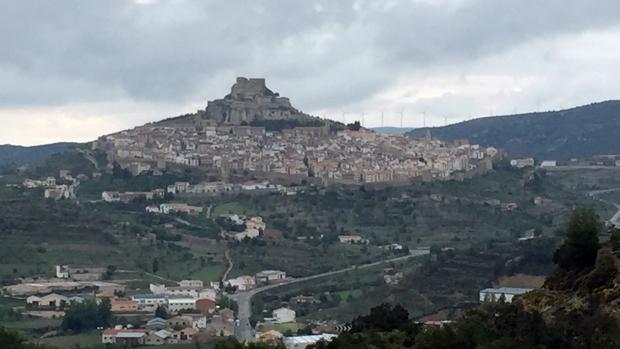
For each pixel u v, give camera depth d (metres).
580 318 118.81
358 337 141.25
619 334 113.31
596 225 139.50
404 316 153.88
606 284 125.38
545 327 117.25
